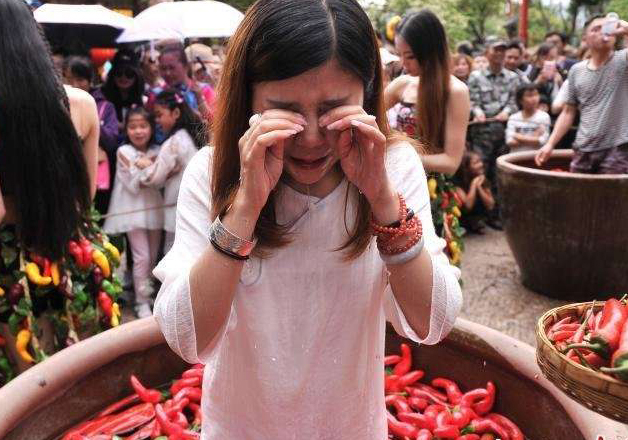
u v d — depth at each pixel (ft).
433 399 5.59
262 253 3.41
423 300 3.37
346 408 3.86
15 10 5.77
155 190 11.51
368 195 3.19
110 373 5.46
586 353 3.19
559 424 4.67
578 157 12.73
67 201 6.17
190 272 3.25
